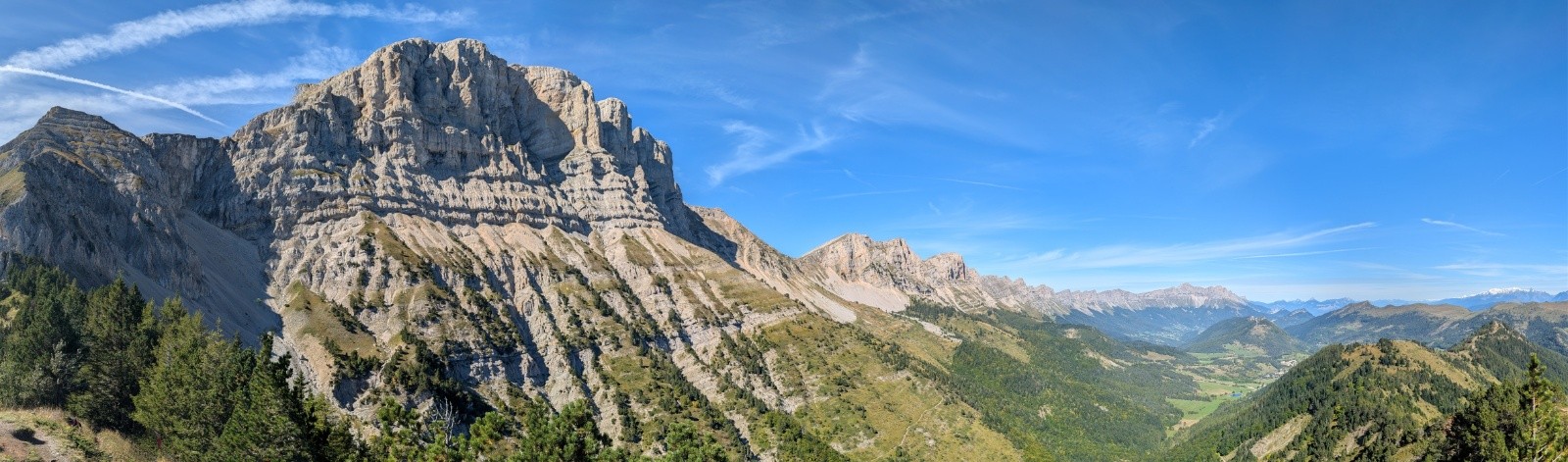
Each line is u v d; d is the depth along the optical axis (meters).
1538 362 113.56
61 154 199.50
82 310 121.94
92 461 95.44
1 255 152.00
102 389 107.81
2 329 117.50
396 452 96.31
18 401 102.44
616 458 100.94
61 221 178.50
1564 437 110.50
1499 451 115.00
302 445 92.94
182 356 105.38
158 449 104.81
